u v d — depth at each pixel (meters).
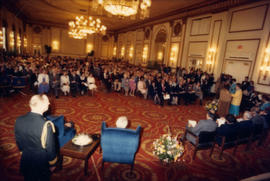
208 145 3.88
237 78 9.98
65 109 6.50
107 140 2.85
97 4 7.52
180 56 13.88
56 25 25.92
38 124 1.94
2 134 4.29
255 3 8.91
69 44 27.22
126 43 23.55
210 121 3.82
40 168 2.01
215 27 11.13
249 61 9.30
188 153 4.12
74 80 8.71
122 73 10.80
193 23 12.79
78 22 15.38
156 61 17.17
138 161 3.64
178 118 6.52
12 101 6.95
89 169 3.27
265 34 8.52
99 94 9.42
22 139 1.96
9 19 16.53
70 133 3.62
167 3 12.19
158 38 16.66
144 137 4.73
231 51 10.27
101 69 13.49
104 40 28.59
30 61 13.38
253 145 4.88
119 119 3.12
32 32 24.86
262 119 4.54
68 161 3.48
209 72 11.62
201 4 11.57
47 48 25.20
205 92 10.53
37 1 14.34
